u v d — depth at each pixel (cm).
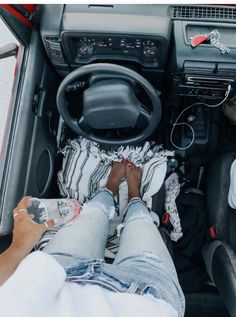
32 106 119
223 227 122
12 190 113
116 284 74
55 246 95
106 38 108
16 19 106
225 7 107
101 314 59
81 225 106
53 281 59
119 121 114
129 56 116
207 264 120
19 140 115
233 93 125
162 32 106
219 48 105
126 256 95
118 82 107
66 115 116
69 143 140
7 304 50
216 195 125
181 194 142
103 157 137
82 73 103
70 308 57
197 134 147
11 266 92
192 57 107
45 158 132
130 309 63
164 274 89
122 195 136
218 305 127
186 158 150
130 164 136
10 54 124
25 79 117
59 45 114
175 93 128
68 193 137
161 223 135
